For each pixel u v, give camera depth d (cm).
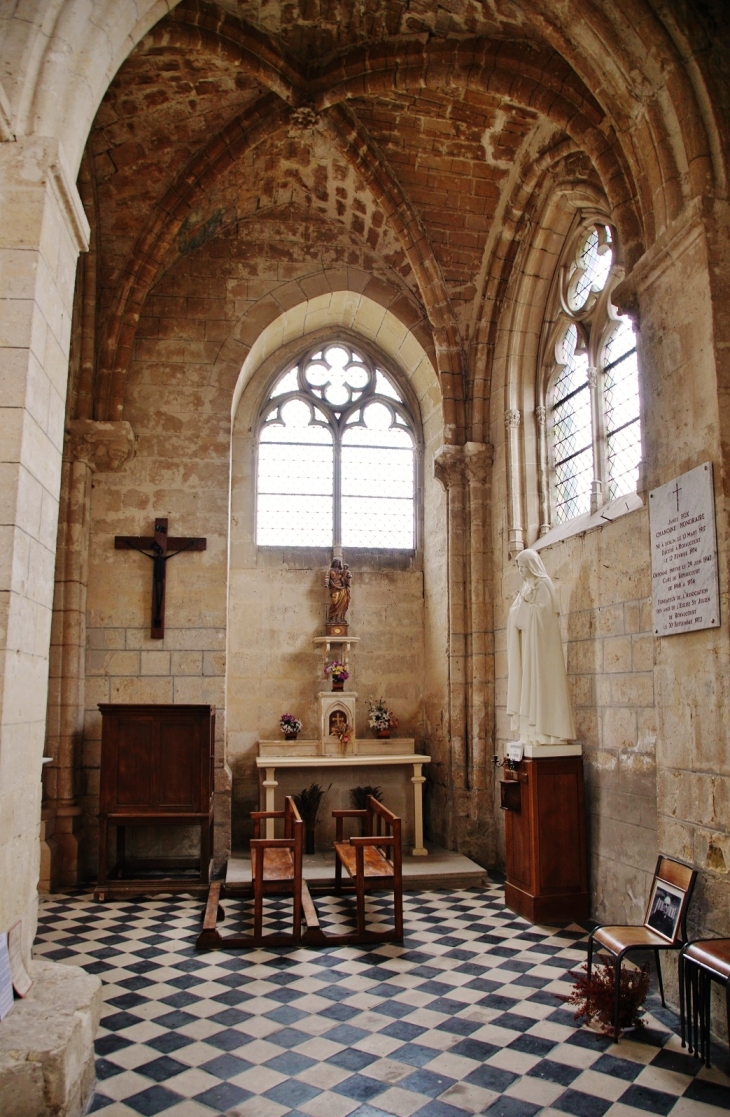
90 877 951
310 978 614
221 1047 496
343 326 1246
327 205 1080
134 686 991
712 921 521
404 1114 420
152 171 934
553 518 985
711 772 537
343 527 1231
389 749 1124
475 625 1052
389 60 826
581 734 809
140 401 1043
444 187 979
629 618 727
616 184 706
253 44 808
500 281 1032
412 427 1274
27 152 474
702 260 563
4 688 421
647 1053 488
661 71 590
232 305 1081
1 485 438
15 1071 371
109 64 548
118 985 600
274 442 1235
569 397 960
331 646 1176
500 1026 527
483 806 1029
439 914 796
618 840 732
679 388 589
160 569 1008
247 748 1131
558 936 718
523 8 659
